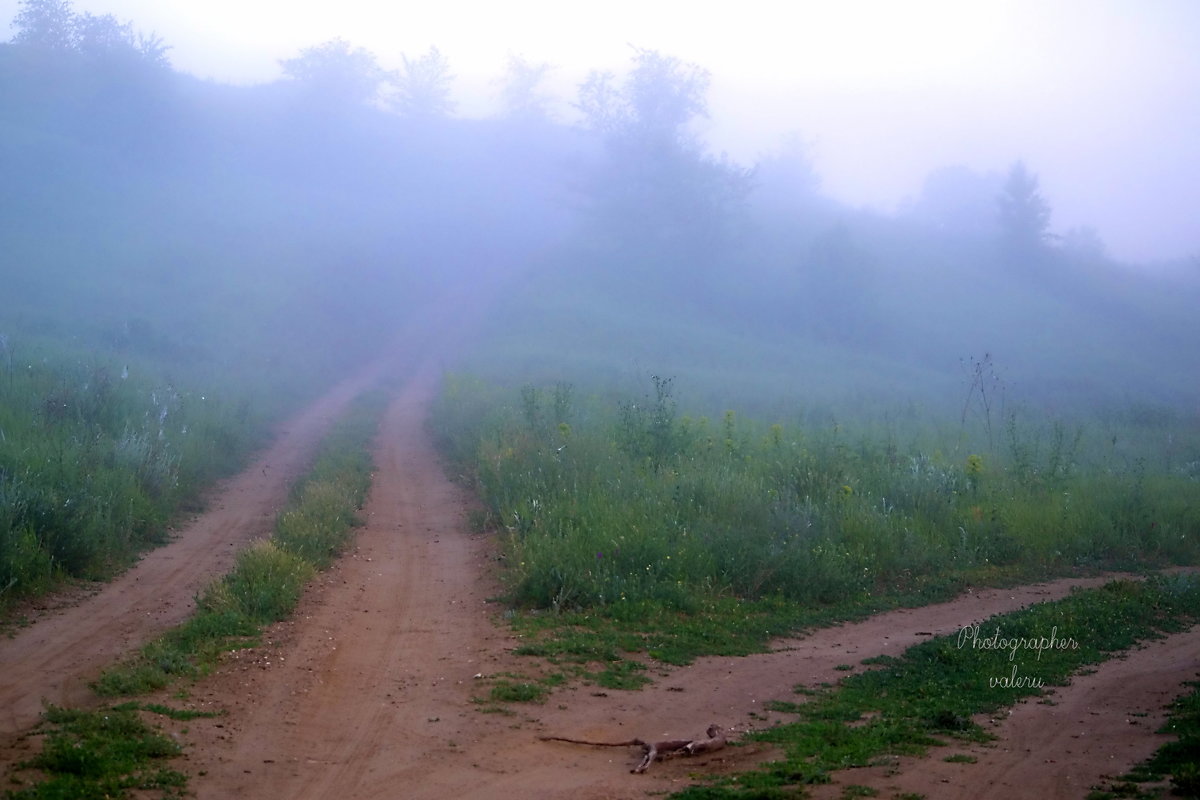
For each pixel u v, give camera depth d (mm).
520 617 10242
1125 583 12344
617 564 11562
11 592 10250
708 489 14508
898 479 16375
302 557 12016
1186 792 5555
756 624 10570
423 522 15805
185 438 18781
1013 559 14523
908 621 11180
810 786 5977
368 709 7602
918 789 5922
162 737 6473
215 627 9180
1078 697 8242
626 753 6844
